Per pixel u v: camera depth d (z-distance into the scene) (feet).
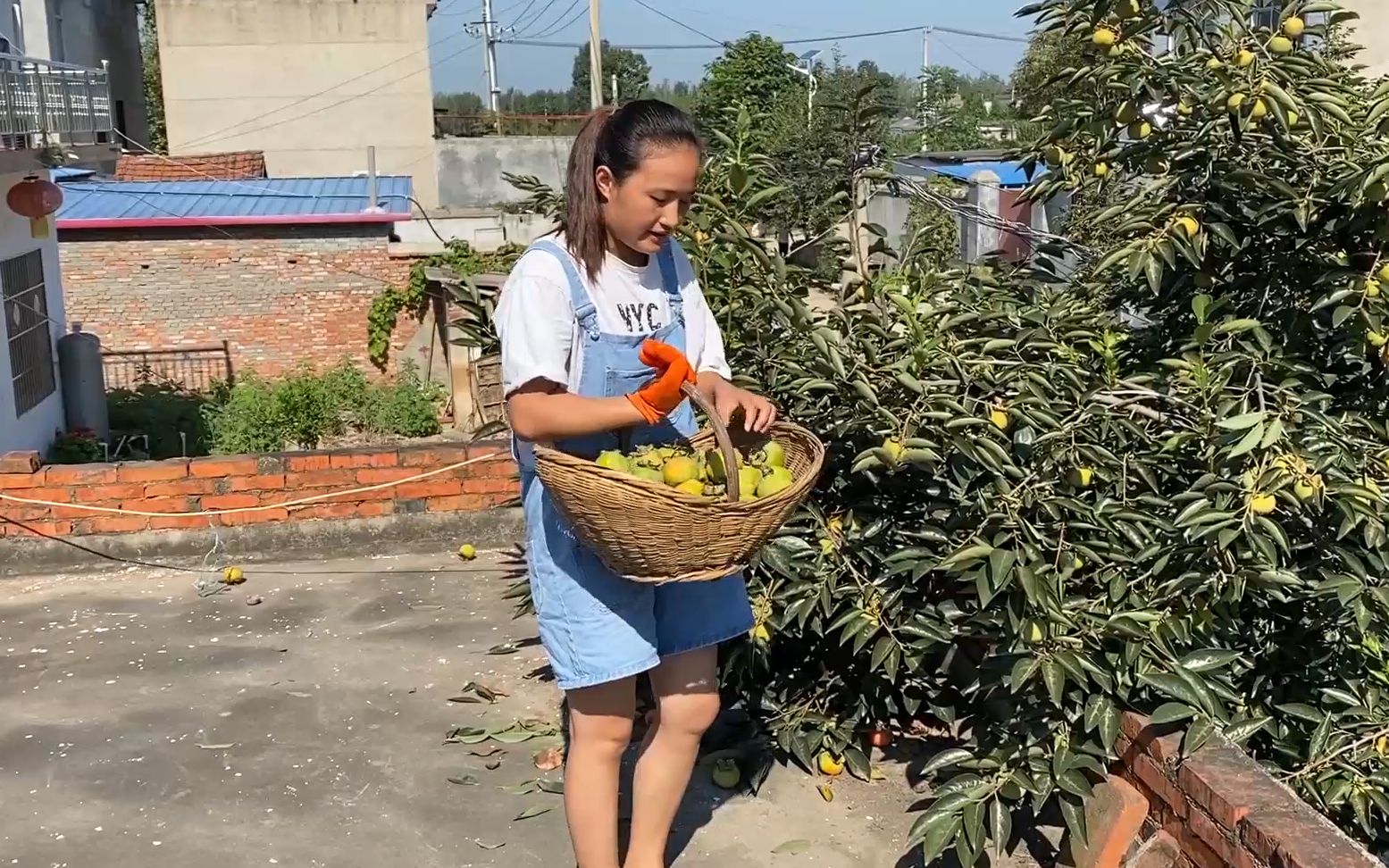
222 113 111.14
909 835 10.39
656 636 9.52
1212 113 12.80
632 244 9.07
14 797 12.23
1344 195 11.71
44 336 42.09
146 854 11.21
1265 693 12.87
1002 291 14.01
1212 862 9.62
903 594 12.37
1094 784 10.98
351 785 12.50
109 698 14.62
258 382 60.39
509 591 18.29
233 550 20.24
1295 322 12.96
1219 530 10.19
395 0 110.93
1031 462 11.48
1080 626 10.67
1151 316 14.66
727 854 11.26
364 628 17.01
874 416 11.68
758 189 14.39
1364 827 10.74
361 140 113.29
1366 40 36.55
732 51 116.26
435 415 58.59
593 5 71.67
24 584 19.01
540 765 12.79
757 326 13.70
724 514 8.24
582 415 8.56
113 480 19.83
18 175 38.58
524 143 114.93
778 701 13.32
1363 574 10.90
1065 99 14.69
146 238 60.08
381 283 62.80
